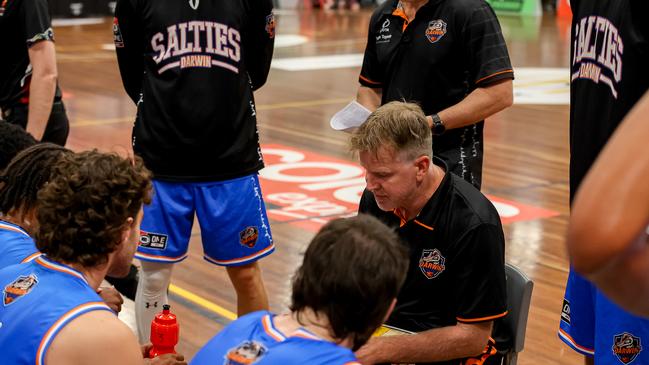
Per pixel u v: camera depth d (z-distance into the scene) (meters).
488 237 2.53
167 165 3.62
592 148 2.62
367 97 3.80
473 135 3.56
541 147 8.98
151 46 3.60
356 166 7.96
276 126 9.76
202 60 3.55
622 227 0.61
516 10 24.72
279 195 6.93
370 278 1.64
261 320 1.77
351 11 25.88
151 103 3.62
